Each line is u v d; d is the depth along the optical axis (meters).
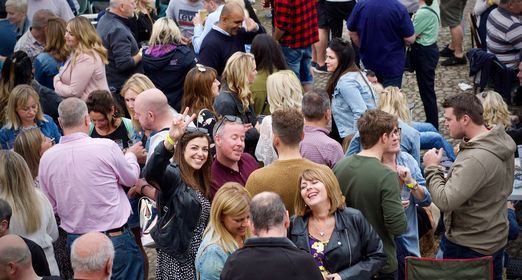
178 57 26.45
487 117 23.59
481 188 17.27
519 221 23.86
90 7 40.03
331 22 36.53
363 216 15.77
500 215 17.69
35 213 16.89
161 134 18.81
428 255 20.41
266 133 20.58
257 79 23.95
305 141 19.05
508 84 29.48
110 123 21.14
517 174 21.72
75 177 17.77
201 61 27.11
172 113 20.34
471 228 17.66
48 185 18.03
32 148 19.27
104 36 27.97
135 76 21.72
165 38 26.41
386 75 29.25
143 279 18.97
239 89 22.11
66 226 18.17
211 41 27.00
